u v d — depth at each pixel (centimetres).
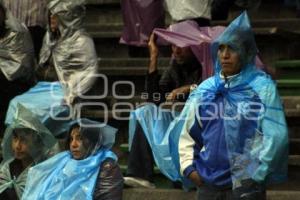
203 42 1600
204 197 1221
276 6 2344
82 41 1880
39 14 2116
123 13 2114
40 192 1367
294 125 1719
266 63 2067
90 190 1333
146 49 2180
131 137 1619
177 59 1633
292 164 1600
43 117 1767
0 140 1862
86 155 1376
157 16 2091
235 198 1185
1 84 1950
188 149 1252
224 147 1203
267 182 1204
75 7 1875
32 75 1961
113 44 2236
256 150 1179
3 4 1980
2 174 1481
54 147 1506
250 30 1235
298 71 1958
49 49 1917
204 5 2008
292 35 2058
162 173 1612
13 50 1922
